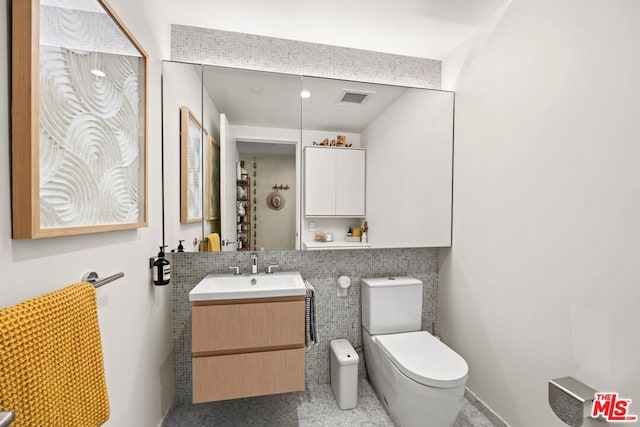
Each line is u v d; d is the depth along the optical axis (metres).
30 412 0.59
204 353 1.48
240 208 1.86
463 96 1.96
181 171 1.70
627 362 1.05
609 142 1.10
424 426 1.46
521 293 1.50
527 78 1.46
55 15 0.74
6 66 0.63
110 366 1.05
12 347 0.56
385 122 2.04
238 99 1.83
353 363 1.79
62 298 0.71
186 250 1.71
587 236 1.18
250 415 1.74
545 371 1.37
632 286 1.04
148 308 1.41
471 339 1.87
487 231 1.74
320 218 2.00
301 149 1.94
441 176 2.08
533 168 1.43
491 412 1.68
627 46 1.05
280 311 1.54
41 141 0.69
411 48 2.06
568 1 1.25
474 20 1.75
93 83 0.91
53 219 0.74
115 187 1.05
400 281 2.02
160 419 1.57
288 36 1.93
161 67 1.62
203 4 1.62
